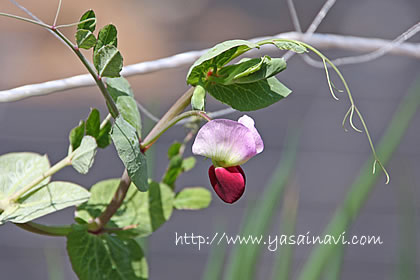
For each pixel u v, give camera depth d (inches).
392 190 75.9
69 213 68.2
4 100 18.3
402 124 29.3
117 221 19.2
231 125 17.0
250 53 20.0
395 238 70.4
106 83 17.9
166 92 87.3
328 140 84.1
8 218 17.5
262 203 29.9
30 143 76.9
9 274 65.3
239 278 27.9
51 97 87.7
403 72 94.7
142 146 17.5
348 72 92.7
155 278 65.7
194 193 20.2
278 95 17.8
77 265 18.4
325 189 77.4
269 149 81.7
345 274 66.2
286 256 28.8
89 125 18.7
